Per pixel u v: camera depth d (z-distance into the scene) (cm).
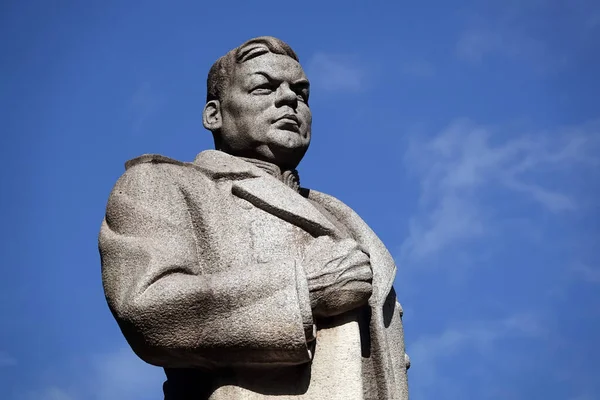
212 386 507
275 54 584
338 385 506
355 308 523
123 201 529
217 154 566
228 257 520
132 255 511
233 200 540
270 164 570
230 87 581
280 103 574
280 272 500
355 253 520
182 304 494
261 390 504
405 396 546
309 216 537
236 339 491
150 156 546
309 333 496
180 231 524
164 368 545
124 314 497
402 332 569
